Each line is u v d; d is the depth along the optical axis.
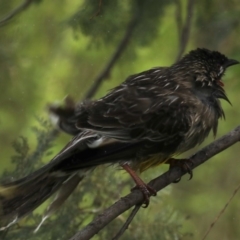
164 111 11.52
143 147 11.42
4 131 16.17
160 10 13.98
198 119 11.72
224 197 16.83
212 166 17.05
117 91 11.74
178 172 11.44
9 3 13.48
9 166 16.14
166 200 16.53
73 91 16.50
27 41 15.49
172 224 12.66
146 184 11.18
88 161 11.05
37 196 10.96
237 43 15.08
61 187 11.34
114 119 11.35
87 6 13.36
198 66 12.20
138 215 12.67
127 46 14.57
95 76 16.50
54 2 15.49
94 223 10.43
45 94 16.17
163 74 12.09
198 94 11.98
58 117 11.09
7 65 14.74
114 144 11.27
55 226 12.37
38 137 12.77
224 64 12.42
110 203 12.77
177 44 16.19
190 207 16.77
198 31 14.92
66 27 13.56
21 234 12.23
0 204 10.69
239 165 16.98
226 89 15.96
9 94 15.40
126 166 11.34
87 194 12.74
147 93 11.72
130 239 12.55
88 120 11.22
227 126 16.62
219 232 16.66
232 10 14.63
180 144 11.62
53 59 16.19
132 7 13.90
